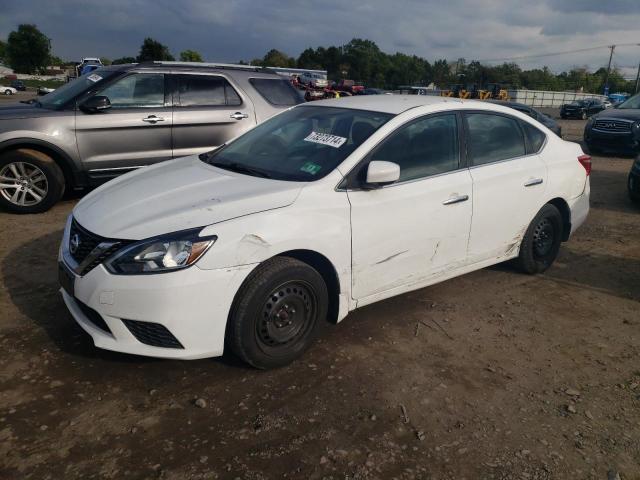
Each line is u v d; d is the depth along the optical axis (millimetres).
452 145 4051
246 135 4414
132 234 2879
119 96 6531
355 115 3934
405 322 3988
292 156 3717
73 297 3096
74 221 3314
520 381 3309
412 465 2543
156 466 2443
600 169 11539
